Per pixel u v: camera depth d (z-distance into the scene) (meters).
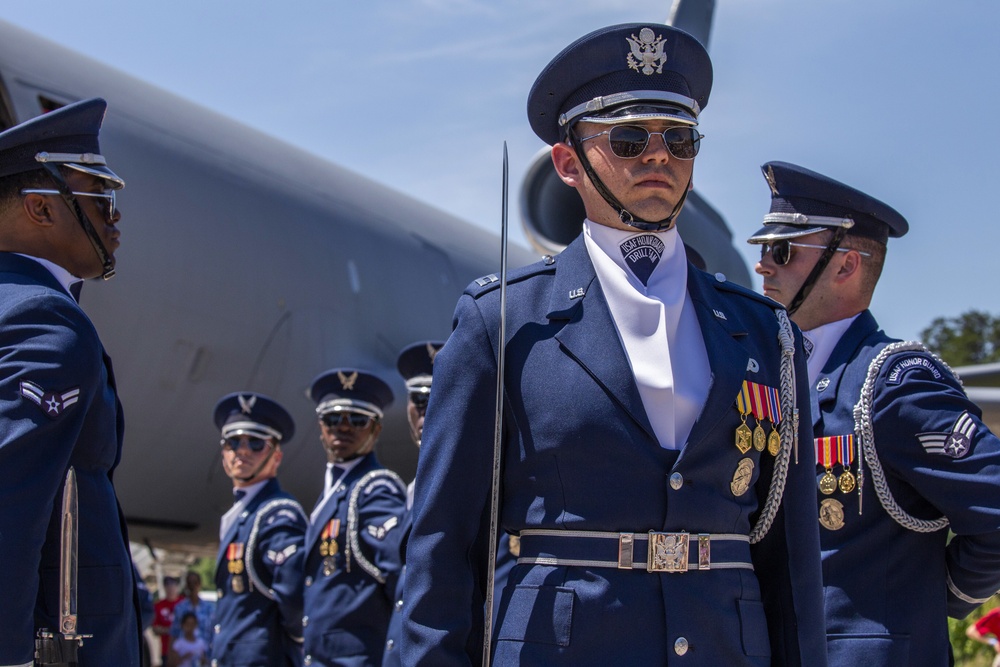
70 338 2.30
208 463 6.78
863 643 2.70
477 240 9.80
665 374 1.94
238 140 7.44
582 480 1.91
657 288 2.05
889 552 2.78
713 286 2.18
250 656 5.57
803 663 2.04
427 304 8.34
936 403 2.71
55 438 2.26
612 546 1.89
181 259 6.46
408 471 8.37
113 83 6.79
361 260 7.81
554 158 2.21
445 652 1.89
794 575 2.08
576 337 1.98
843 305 3.08
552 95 2.13
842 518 2.80
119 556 2.51
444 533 1.96
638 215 2.04
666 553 1.88
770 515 2.09
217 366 6.62
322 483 7.69
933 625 2.75
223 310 6.63
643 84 2.03
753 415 2.01
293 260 7.17
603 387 1.93
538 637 1.86
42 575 2.36
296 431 7.21
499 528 2.10
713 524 1.93
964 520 2.60
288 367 7.01
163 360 6.36
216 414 6.14
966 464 2.62
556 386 1.95
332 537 5.25
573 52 2.05
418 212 9.14
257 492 5.98
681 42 2.06
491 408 2.01
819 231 3.07
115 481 6.50
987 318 36.12
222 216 6.79
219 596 5.84
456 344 2.05
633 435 1.91
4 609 2.13
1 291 2.38
